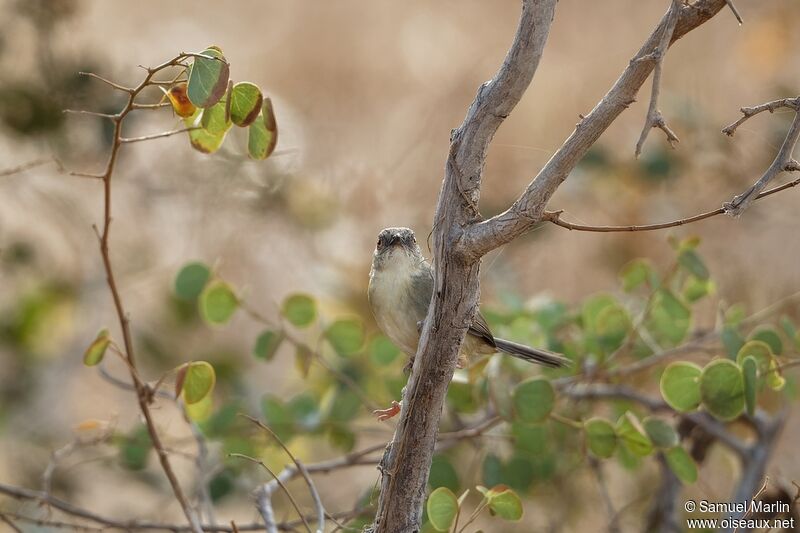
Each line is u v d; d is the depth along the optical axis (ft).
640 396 28.76
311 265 43.98
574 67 62.59
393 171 46.91
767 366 22.90
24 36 37.93
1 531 30.12
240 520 34.24
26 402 40.04
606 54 63.98
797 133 15.80
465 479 30.22
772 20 52.54
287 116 51.67
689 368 22.54
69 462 36.32
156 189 41.96
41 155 38.22
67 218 42.88
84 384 41.81
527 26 14.96
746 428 31.86
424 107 57.62
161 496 36.63
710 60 54.75
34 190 41.47
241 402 29.53
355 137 53.78
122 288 42.57
